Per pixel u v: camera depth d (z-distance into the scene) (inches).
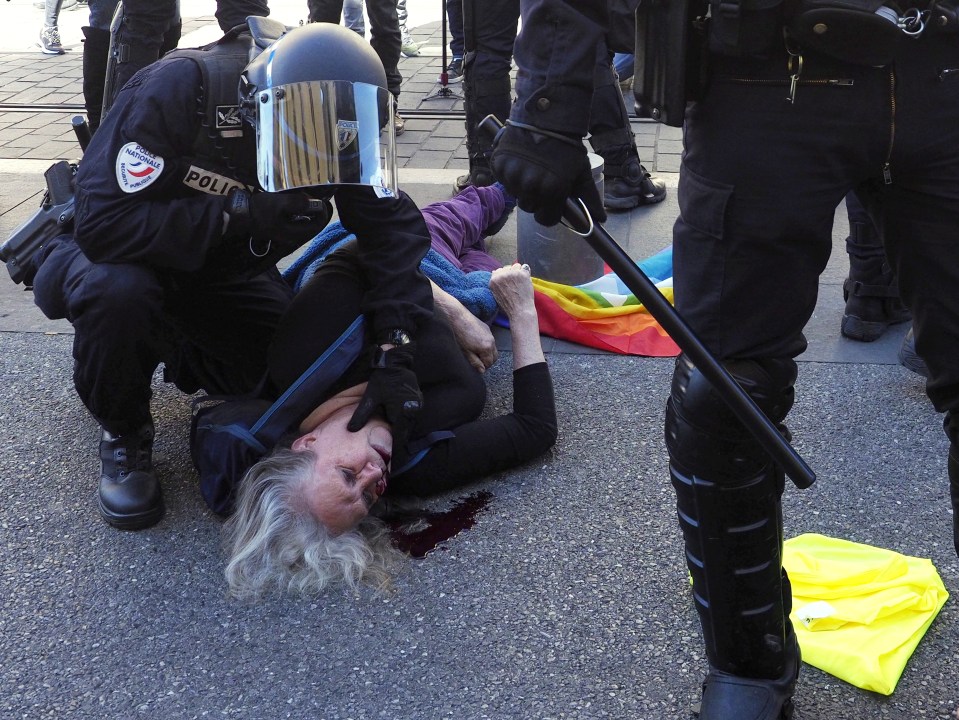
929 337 57.0
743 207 53.1
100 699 72.9
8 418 107.9
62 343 123.2
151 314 85.4
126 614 81.1
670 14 51.6
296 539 82.4
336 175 74.2
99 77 147.1
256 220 81.7
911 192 53.9
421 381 94.7
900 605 73.8
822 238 54.4
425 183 168.2
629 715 68.8
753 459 56.1
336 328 88.7
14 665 76.3
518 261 130.0
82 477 98.2
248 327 99.0
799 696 69.0
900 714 67.3
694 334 52.9
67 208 95.7
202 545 88.7
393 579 83.4
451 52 257.6
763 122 51.8
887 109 50.4
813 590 77.0
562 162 52.3
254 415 89.2
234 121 79.9
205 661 76.0
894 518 87.0
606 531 87.6
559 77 51.6
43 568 86.4
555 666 73.5
